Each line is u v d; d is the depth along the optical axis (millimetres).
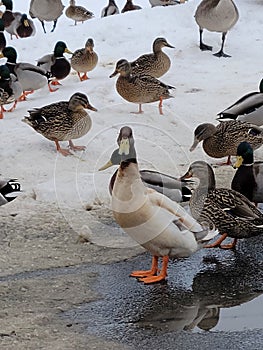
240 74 16203
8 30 20672
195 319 6781
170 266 7941
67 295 7215
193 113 13430
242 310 6969
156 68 15078
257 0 21641
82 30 19422
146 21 19906
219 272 7805
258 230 8273
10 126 12477
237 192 8617
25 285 7391
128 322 6703
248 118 11805
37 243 8445
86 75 15891
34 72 14070
